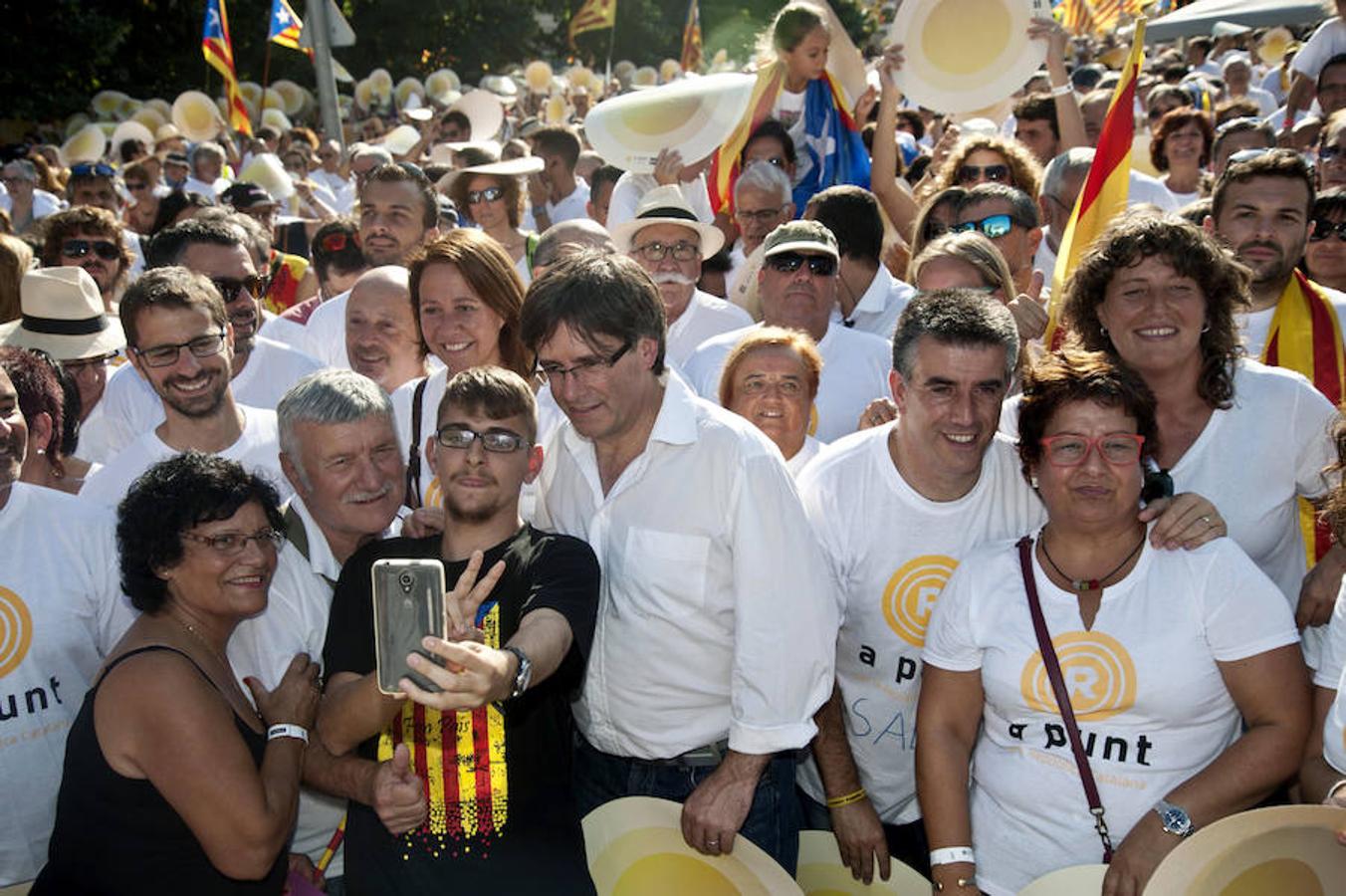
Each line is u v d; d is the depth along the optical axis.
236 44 26.23
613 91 23.42
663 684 3.11
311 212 11.14
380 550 3.03
